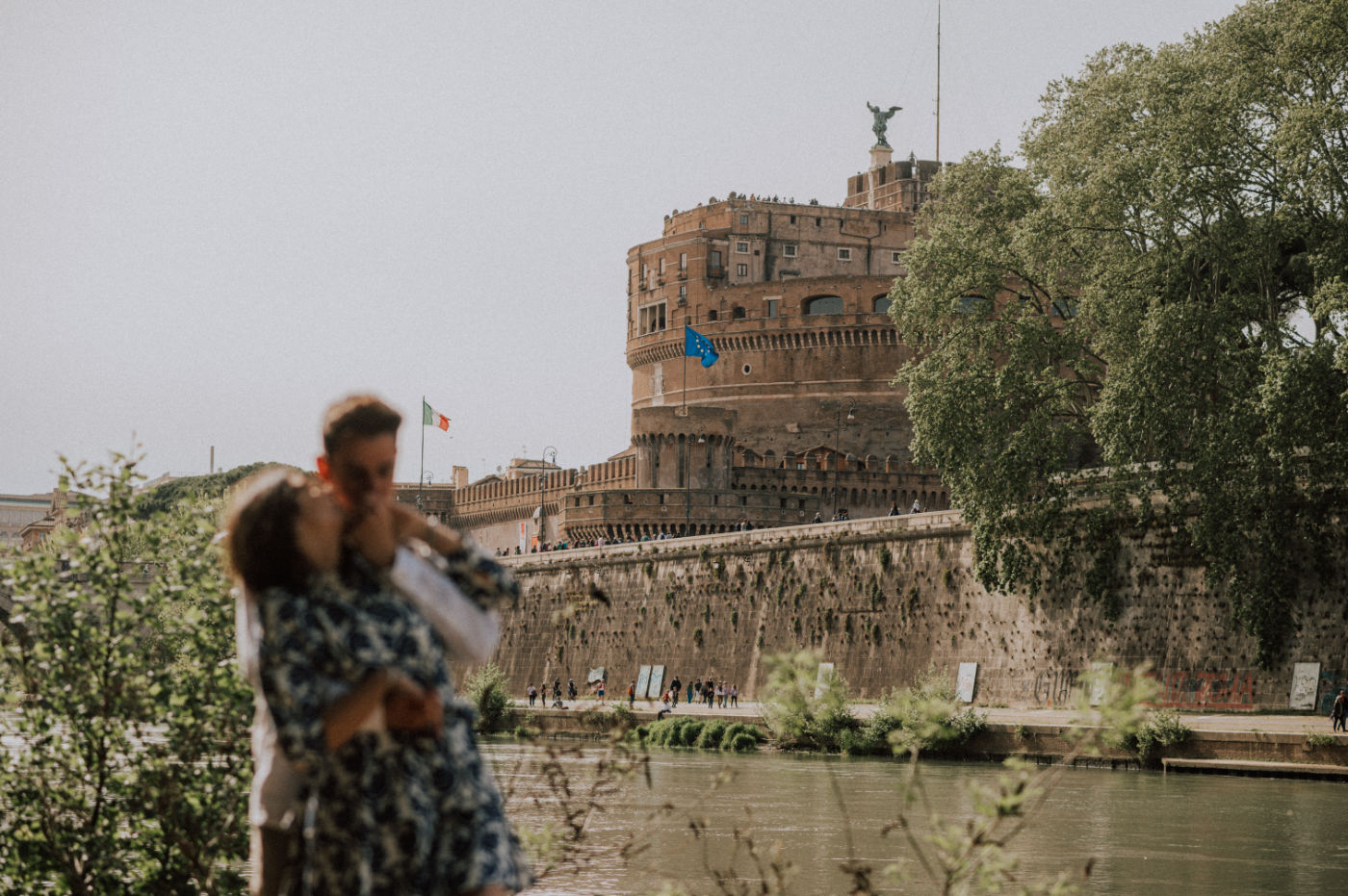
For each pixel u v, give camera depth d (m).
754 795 37.09
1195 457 45.94
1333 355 42.72
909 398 55.66
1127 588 51.19
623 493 96.06
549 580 82.81
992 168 60.88
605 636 77.75
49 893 8.87
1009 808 6.52
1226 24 50.16
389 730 5.05
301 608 4.95
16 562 8.93
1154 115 50.31
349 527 5.08
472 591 5.29
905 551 61.06
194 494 9.59
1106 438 48.12
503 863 5.20
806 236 124.06
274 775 5.28
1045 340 53.91
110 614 8.95
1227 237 47.84
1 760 8.80
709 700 68.19
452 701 5.24
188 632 8.96
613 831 29.08
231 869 8.80
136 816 8.84
